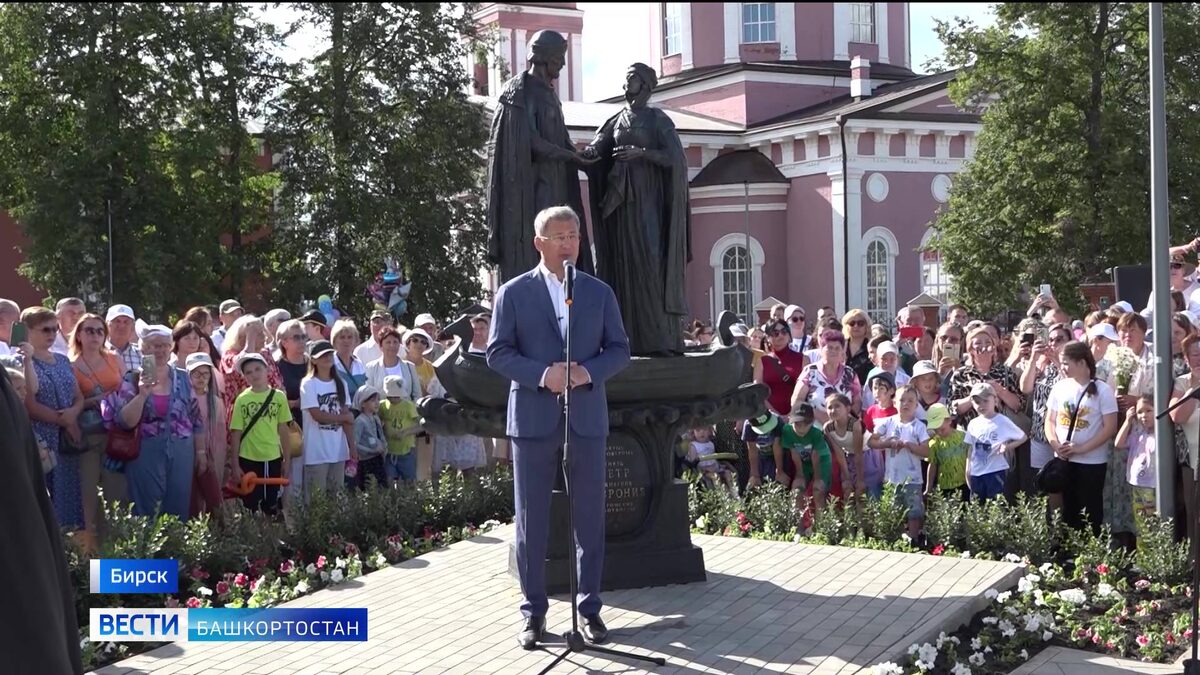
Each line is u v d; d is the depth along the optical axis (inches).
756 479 420.2
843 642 247.0
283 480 385.7
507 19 1950.1
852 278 1520.7
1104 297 703.1
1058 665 252.7
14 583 131.5
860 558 320.8
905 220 1550.2
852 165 1517.0
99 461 358.0
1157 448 335.9
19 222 1249.4
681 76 1800.0
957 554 337.4
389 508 383.6
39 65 1242.6
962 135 1562.5
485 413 282.8
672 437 300.7
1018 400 399.5
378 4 1384.1
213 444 381.1
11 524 132.0
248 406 390.3
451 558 339.6
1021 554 335.6
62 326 412.8
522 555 247.1
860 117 1503.4
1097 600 295.3
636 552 294.5
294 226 1346.0
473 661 240.4
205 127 1305.4
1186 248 466.3
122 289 1213.7
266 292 1352.1
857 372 478.6
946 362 459.2
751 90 1695.4
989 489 377.1
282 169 1384.1
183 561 323.6
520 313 239.8
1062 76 1127.0
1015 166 1146.7
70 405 344.5
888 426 390.3
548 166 305.0
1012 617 276.2
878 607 272.2
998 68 1160.8
